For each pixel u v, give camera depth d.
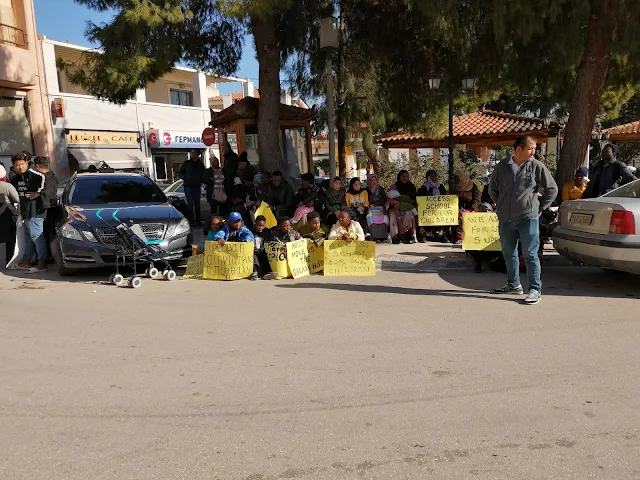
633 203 6.62
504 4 9.18
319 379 4.19
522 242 6.32
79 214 8.20
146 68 10.58
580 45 10.24
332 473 2.94
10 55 17.45
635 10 8.94
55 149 22.28
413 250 9.43
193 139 28.91
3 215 9.06
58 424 3.50
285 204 10.80
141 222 8.15
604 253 6.64
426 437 3.31
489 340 5.05
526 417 3.55
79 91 24.47
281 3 9.33
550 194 6.22
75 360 4.63
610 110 19.39
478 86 13.25
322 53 14.26
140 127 26.34
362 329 5.42
